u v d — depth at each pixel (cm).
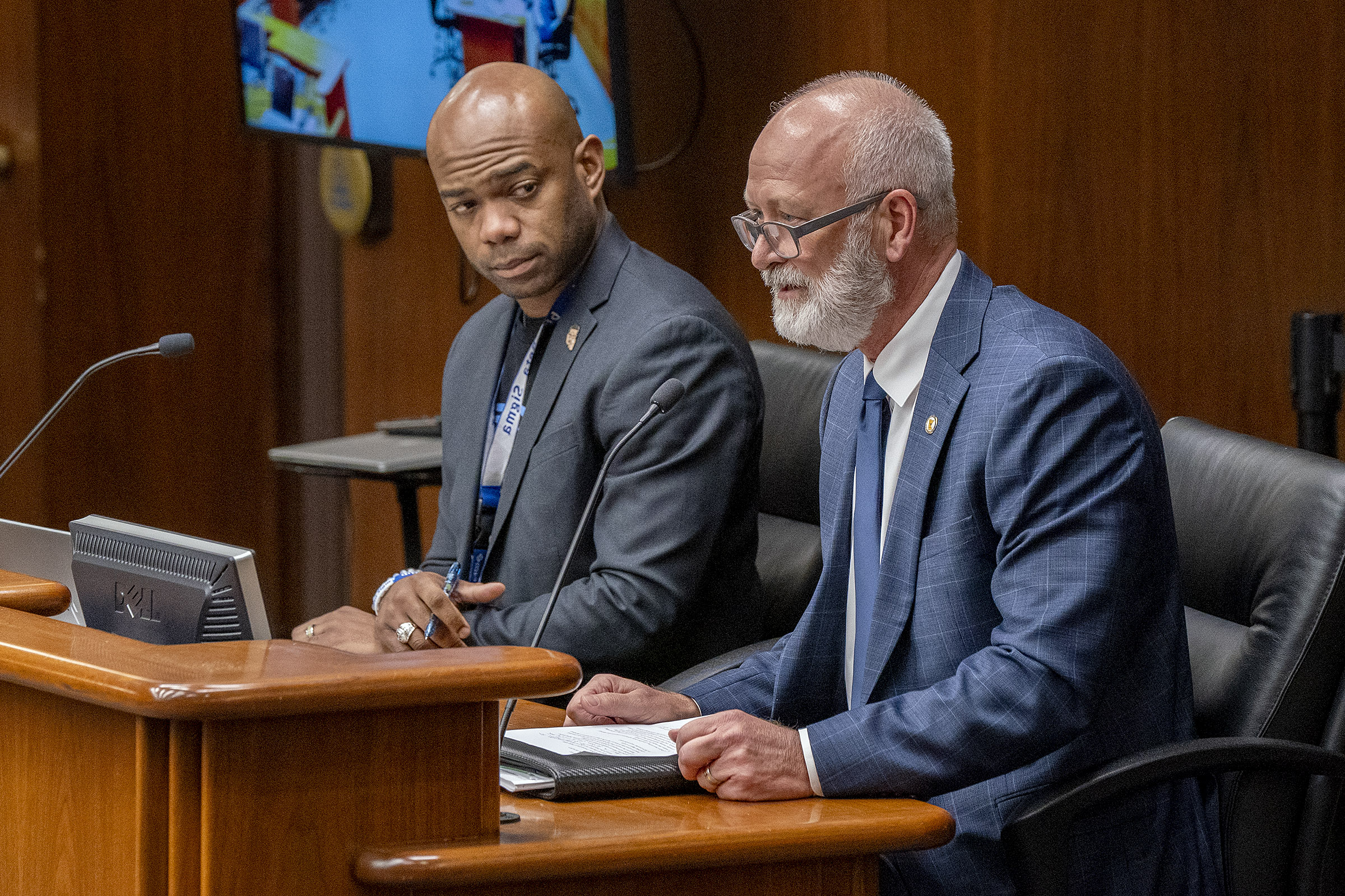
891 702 512
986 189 1205
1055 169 1180
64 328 1458
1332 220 1092
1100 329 1177
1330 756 542
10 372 1448
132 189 1498
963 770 500
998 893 543
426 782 381
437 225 1477
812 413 897
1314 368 960
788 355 927
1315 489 588
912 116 588
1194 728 586
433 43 1201
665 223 1327
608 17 1160
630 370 802
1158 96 1145
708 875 417
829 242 579
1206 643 616
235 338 1582
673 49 1300
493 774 391
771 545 898
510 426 859
